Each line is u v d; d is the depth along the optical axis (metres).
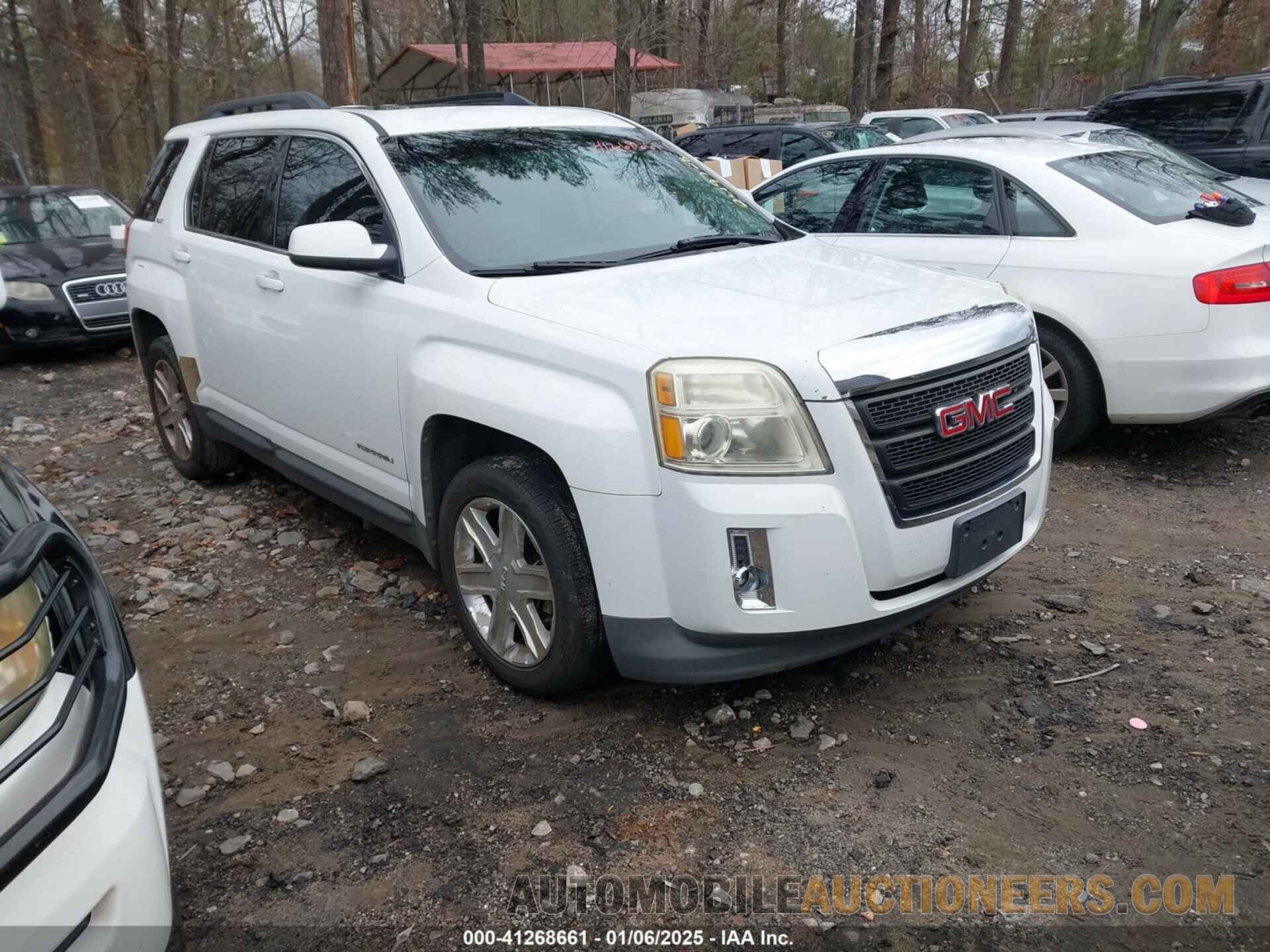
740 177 11.93
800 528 2.74
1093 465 5.53
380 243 3.78
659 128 22.50
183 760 3.16
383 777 3.02
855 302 3.16
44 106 22.28
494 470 3.22
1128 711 3.22
